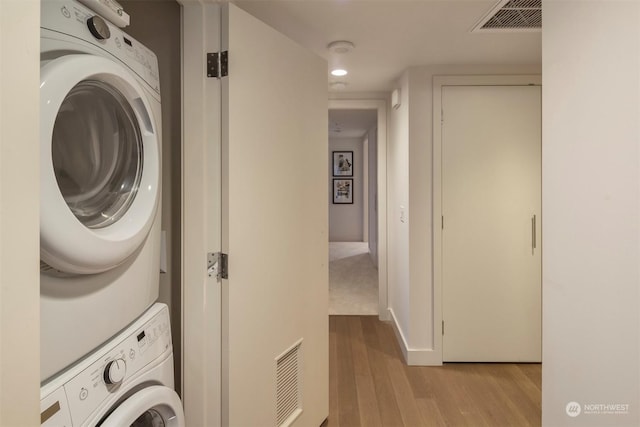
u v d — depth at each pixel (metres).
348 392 2.33
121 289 0.98
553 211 1.22
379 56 2.42
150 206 1.07
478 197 2.64
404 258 2.88
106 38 0.94
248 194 1.44
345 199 8.16
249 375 1.47
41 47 0.76
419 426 1.99
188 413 1.39
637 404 0.87
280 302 1.64
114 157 1.06
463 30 2.03
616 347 0.94
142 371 1.03
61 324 0.78
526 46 2.26
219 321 1.39
